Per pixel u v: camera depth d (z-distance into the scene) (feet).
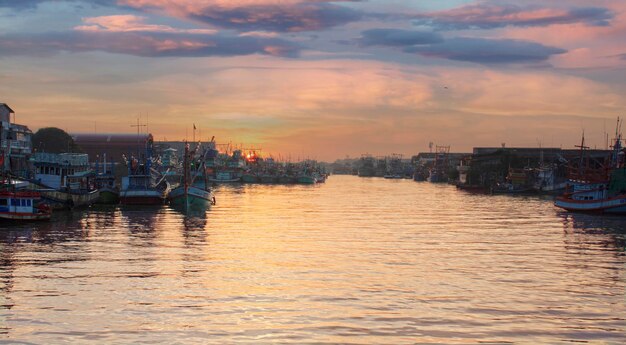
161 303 150.10
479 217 382.83
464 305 150.51
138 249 228.43
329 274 185.26
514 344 124.47
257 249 232.94
